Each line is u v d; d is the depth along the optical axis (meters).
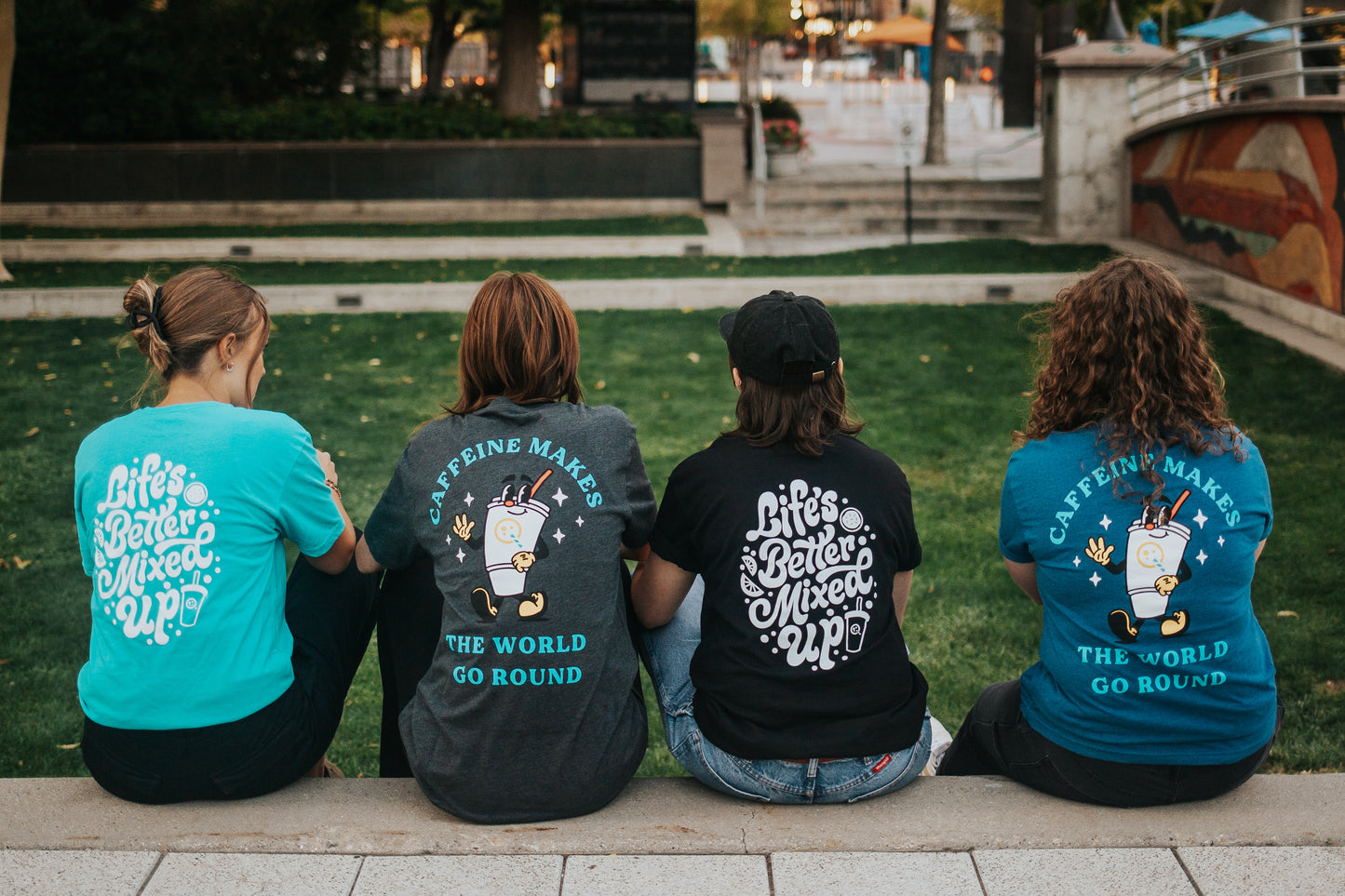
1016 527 2.46
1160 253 12.45
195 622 2.32
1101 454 2.35
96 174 16.80
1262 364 8.25
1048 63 13.72
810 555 2.34
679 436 7.06
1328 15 9.11
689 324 10.08
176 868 2.33
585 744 2.36
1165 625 2.32
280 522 2.44
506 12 19.86
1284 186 9.62
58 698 3.98
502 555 2.30
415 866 2.34
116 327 9.93
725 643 2.38
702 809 2.49
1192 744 2.37
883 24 35.69
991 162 20.83
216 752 2.40
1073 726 2.42
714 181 17.28
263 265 12.95
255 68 20.75
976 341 9.29
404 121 17.45
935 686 4.11
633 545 2.52
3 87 11.45
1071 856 2.35
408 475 2.42
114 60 16.73
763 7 27.86
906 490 2.42
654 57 21.39
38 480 6.27
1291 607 4.56
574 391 2.55
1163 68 12.87
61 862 2.34
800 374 2.36
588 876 2.31
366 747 3.79
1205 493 2.31
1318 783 2.58
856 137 27.84
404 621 2.59
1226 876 2.29
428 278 11.85
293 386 8.21
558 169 17.34
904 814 2.46
